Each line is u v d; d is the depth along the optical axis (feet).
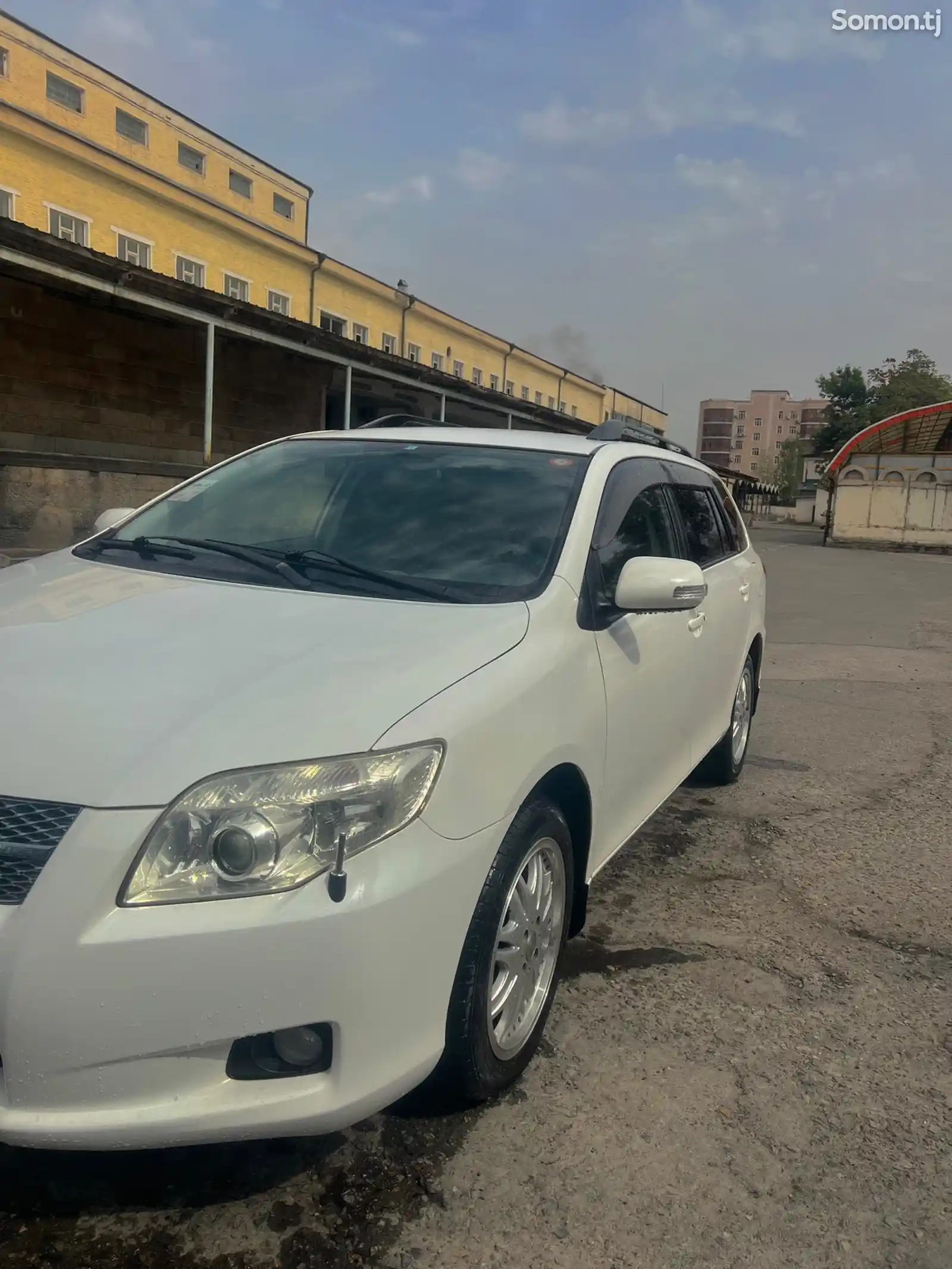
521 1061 8.54
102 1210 6.88
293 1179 7.28
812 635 37.86
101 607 8.68
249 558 9.92
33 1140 6.00
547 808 8.60
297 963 6.20
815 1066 9.12
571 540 10.14
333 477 11.71
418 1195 7.19
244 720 6.63
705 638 13.89
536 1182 7.39
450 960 7.14
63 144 76.64
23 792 6.19
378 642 7.91
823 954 11.40
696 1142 7.95
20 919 5.96
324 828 6.41
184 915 6.06
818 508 170.30
